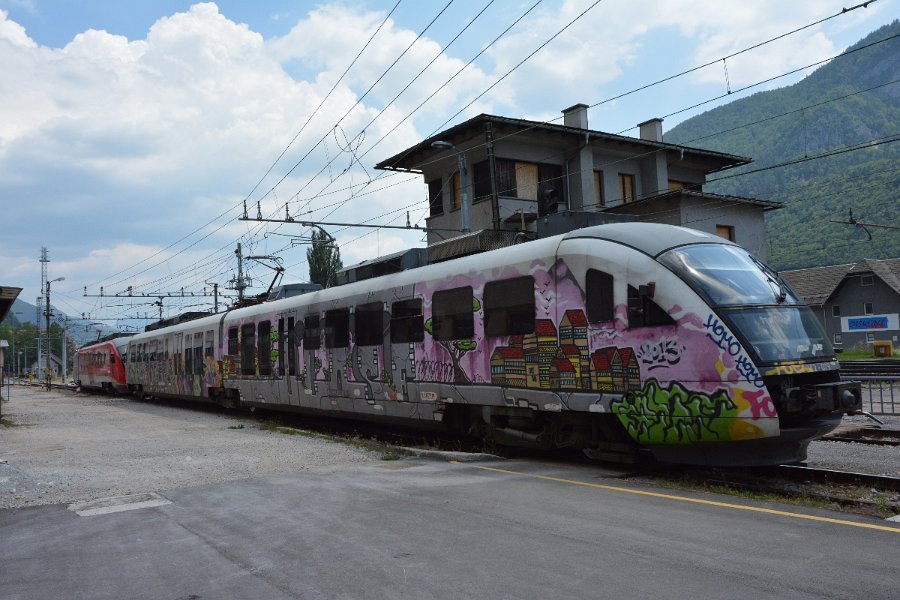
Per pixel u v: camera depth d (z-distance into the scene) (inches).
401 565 199.3
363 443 477.1
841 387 327.0
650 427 336.2
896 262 2017.7
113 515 281.7
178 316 1157.1
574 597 168.9
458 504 274.8
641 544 211.2
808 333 335.3
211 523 259.8
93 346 1694.1
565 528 232.7
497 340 425.7
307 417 778.2
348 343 584.4
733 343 312.5
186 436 582.6
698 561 192.7
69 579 199.3
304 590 182.7
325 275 1609.3
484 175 1008.9
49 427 718.5
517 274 414.0
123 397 1435.8
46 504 310.2
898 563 187.3
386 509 269.1
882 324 1913.1
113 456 460.4
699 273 332.8
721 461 319.9
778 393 310.0
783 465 339.0
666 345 331.9
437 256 529.7
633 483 323.6
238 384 808.9
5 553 230.7
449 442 506.0
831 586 170.6
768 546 205.9
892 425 523.5
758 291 335.3
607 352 357.4
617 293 354.9
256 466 395.9
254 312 780.0
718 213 1033.5
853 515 246.2
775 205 1095.6
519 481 326.0
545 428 403.9
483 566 195.3
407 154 1084.5
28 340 4766.2
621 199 1109.7
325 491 309.7
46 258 3080.7
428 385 484.1
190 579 195.6
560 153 1055.6
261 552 218.7
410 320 506.6
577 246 379.2
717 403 312.5
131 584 193.2
